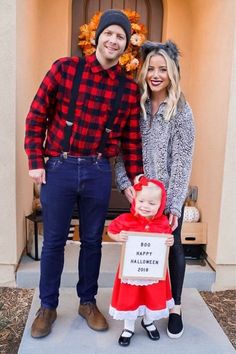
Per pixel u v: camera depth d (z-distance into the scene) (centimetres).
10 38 254
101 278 289
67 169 212
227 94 272
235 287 299
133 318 216
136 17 358
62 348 220
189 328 243
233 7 264
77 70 201
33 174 211
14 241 278
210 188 305
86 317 241
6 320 252
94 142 211
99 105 204
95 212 224
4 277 285
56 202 215
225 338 236
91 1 365
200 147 336
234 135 274
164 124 212
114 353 219
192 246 313
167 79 208
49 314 230
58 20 356
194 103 358
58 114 209
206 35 321
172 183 217
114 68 205
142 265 211
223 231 286
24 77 288
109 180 222
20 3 266
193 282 294
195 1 345
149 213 205
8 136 264
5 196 271
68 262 300
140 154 222
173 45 210
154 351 221
